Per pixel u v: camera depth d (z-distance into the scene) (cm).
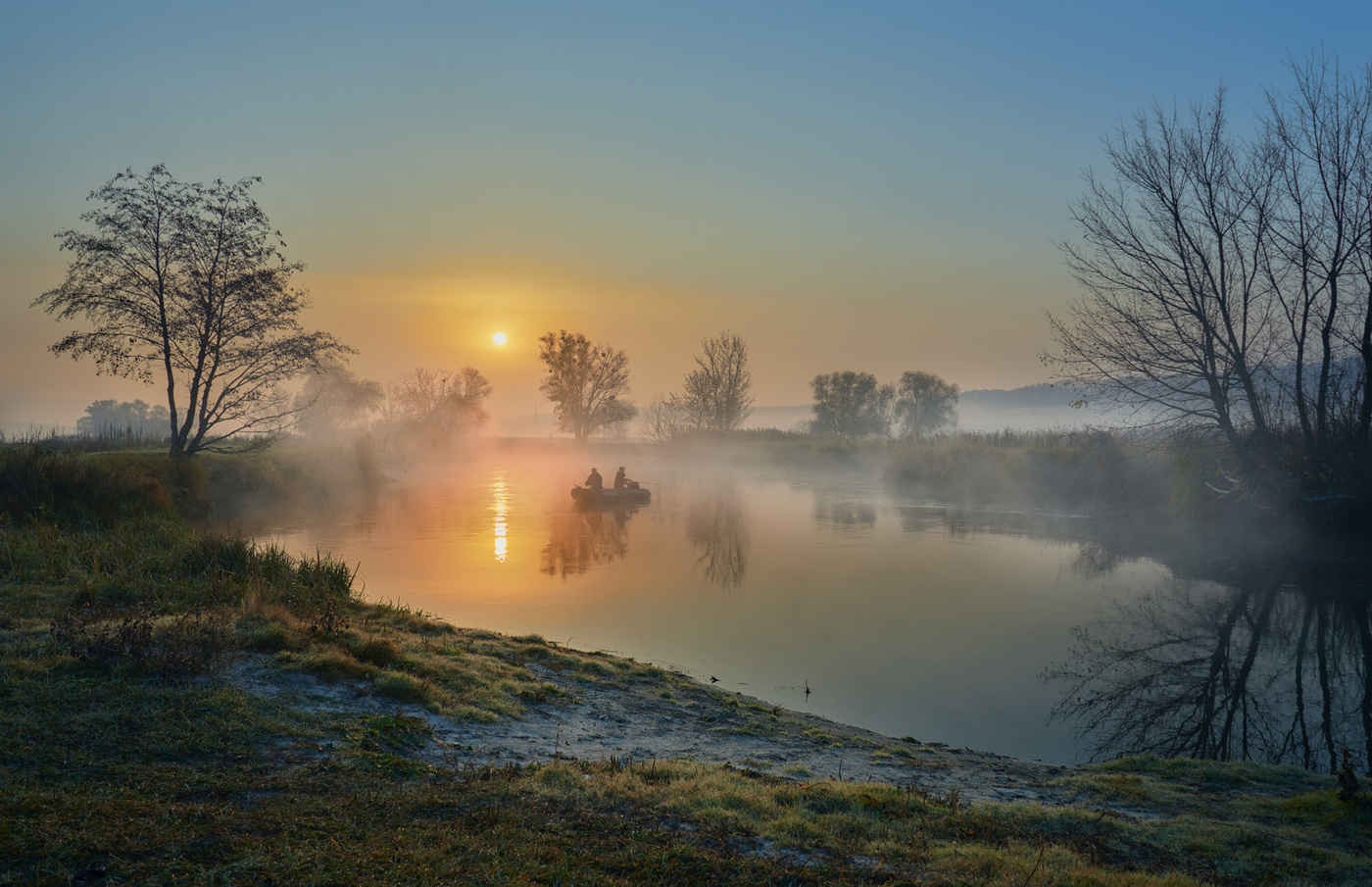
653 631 1425
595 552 2261
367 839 495
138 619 880
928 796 699
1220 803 741
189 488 2638
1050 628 1505
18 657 793
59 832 453
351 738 701
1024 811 663
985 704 1107
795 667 1242
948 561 2170
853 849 554
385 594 1677
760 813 612
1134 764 870
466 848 492
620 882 466
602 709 939
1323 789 796
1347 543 2283
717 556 2219
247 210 2775
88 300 2631
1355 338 2256
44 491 1950
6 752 580
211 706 726
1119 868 552
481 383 7644
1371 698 1157
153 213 2661
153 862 433
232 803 538
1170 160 2373
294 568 1445
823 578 1928
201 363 2767
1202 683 1212
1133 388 2516
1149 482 3025
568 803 598
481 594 1692
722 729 912
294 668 864
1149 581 1923
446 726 793
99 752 606
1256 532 2466
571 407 8206
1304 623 1559
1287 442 2378
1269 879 548
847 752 870
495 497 3856
